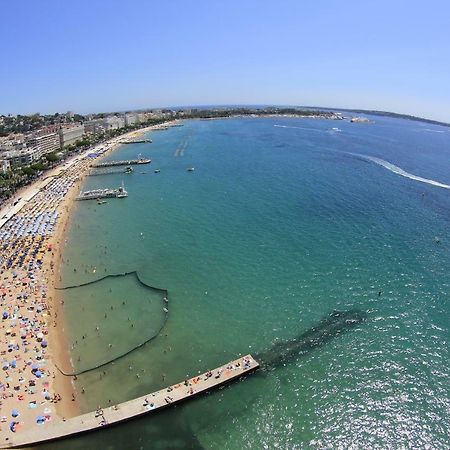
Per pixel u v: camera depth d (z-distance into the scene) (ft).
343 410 215.31
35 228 472.44
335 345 260.01
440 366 240.73
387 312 290.15
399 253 378.53
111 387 234.79
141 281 346.95
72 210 552.41
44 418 211.61
